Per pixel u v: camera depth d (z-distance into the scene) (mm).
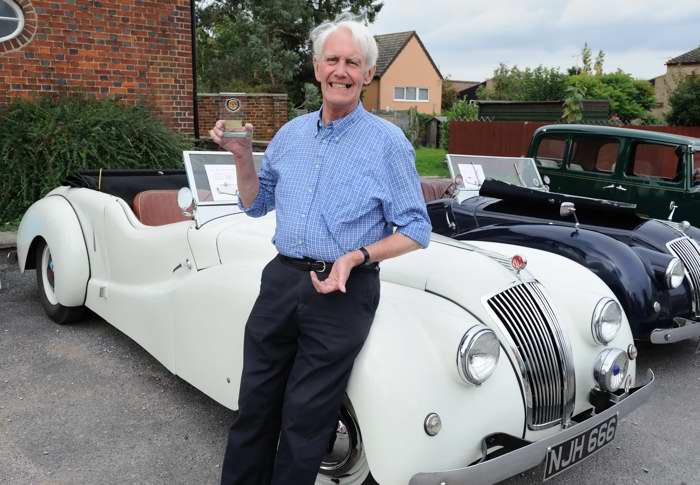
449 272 2791
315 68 2160
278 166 2238
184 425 3297
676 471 3066
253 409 2275
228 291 2850
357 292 2133
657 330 4113
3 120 7594
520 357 2568
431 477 2152
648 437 3416
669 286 4250
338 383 2160
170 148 8391
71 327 4605
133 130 8086
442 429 2248
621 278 4137
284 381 2291
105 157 7727
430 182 5703
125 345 4301
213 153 3529
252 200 2344
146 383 3756
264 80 27656
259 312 2234
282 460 2170
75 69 8609
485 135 17359
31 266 4859
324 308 2117
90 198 4340
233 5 27797
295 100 28984
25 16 8109
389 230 2178
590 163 7281
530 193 4988
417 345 2303
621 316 3023
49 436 3135
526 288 2801
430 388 2238
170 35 9375
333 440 2494
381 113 28781
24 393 3572
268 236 3064
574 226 4602
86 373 3859
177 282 3363
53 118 7641
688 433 3475
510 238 4660
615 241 4324
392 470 2180
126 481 2797
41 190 7297
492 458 2307
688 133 12984
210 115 12820
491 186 5164
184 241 3354
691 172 6410
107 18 8766
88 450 3027
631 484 2939
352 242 2088
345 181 2078
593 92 29594
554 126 7645
